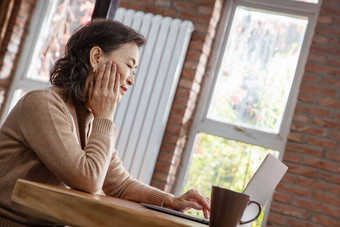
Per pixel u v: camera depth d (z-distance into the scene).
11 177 1.27
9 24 4.20
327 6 3.52
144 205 1.36
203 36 3.69
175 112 3.63
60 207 0.95
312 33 3.63
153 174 3.58
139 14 3.73
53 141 1.23
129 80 1.51
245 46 3.78
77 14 4.21
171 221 0.89
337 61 3.41
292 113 3.55
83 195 1.01
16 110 1.31
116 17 3.76
